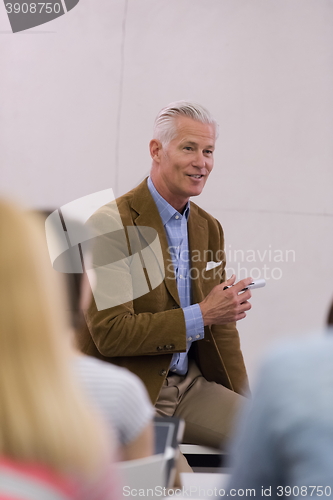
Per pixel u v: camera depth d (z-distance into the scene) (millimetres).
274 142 8281
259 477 1662
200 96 8156
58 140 8023
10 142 7992
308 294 8383
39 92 7992
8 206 1537
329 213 8375
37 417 1358
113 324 4699
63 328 1541
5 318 1406
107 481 1517
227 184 8258
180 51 8109
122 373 2270
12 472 1329
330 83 8344
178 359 5129
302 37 8281
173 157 5207
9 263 1441
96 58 8023
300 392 1601
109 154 8047
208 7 8141
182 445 4812
